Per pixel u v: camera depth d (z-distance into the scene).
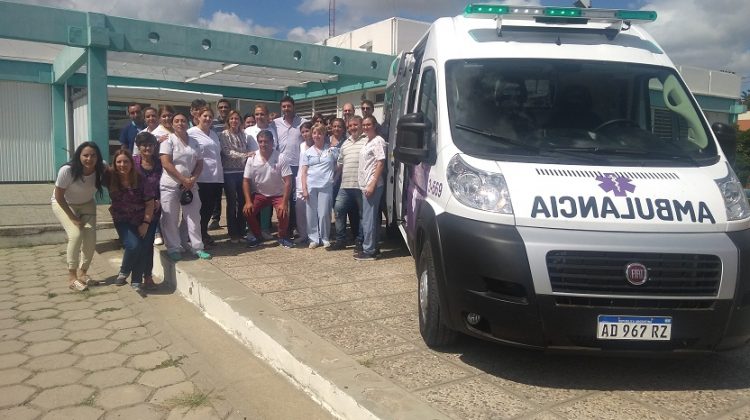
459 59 4.80
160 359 4.64
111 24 9.84
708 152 4.34
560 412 3.42
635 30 5.33
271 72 15.00
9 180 16.00
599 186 3.77
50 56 15.73
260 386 4.16
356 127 7.55
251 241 7.99
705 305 3.51
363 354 4.27
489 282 3.64
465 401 3.54
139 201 6.49
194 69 14.48
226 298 5.46
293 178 8.68
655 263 3.46
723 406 3.53
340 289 5.93
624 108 4.59
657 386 3.80
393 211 7.28
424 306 4.46
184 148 6.94
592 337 3.48
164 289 6.79
